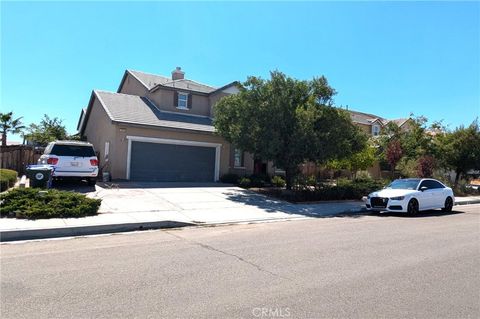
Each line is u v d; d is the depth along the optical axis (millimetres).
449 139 30656
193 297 5184
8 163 21609
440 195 16500
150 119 22047
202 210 13711
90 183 17688
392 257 7668
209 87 28500
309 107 17328
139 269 6434
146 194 16312
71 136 33844
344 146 18609
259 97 18078
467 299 5344
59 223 9922
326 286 5762
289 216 13805
